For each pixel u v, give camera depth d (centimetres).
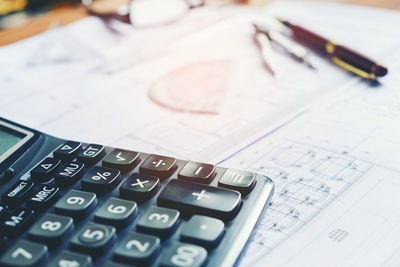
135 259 23
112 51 58
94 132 40
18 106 46
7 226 26
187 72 50
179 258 23
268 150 35
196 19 66
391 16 57
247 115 40
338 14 60
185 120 41
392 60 47
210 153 35
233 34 59
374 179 30
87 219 27
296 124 38
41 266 23
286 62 50
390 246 24
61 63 56
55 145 35
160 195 27
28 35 65
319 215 27
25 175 32
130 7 68
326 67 48
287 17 61
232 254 24
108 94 47
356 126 36
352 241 25
